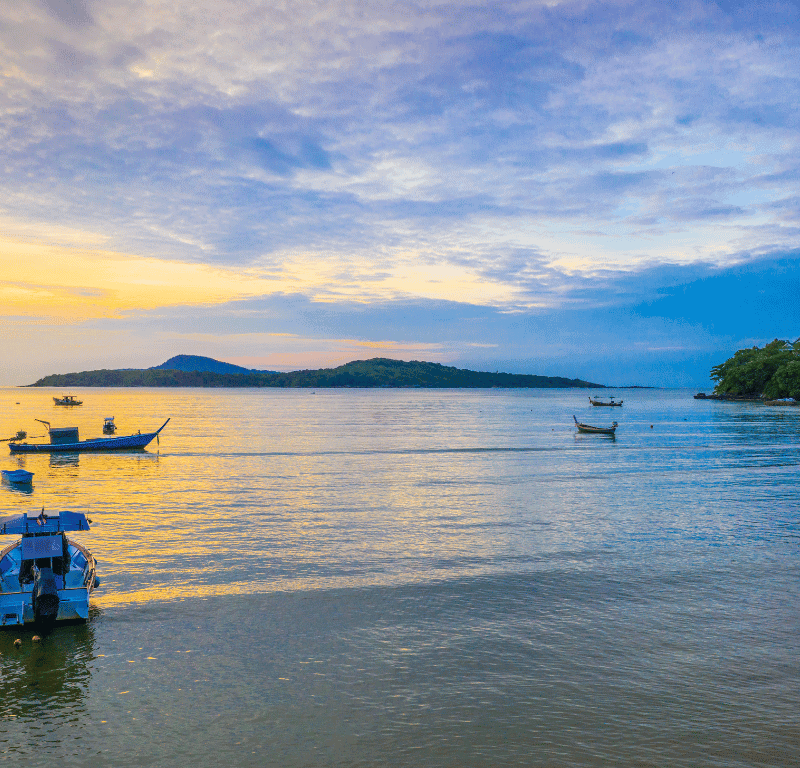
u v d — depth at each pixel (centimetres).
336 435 8744
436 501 3647
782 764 1193
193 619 1836
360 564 2352
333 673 1527
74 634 1734
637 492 3997
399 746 1250
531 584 2139
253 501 3622
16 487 4172
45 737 1280
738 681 1488
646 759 1209
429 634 1742
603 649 1653
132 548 2556
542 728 1305
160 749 1244
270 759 1214
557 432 9338
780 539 2748
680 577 2219
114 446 6600
